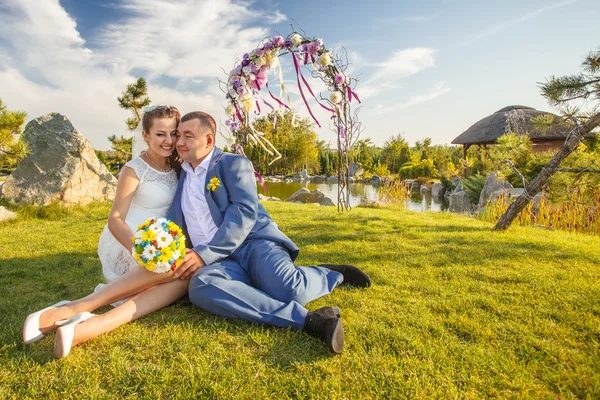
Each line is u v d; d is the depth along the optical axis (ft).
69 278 10.65
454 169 106.93
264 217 8.71
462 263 11.43
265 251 7.82
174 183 9.14
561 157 16.39
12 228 20.30
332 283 8.54
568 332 6.91
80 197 27.14
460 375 5.64
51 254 13.65
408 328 7.05
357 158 156.25
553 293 8.80
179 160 9.36
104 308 8.18
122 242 7.85
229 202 8.27
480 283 9.55
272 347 6.36
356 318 7.51
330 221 19.62
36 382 5.49
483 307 8.11
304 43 12.97
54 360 6.00
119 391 5.36
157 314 7.68
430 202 62.44
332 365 5.87
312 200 46.55
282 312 6.95
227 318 7.36
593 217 23.52
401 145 148.56
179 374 5.69
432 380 5.52
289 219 20.66
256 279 7.78
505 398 5.17
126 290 7.18
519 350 6.36
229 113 13.41
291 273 7.60
